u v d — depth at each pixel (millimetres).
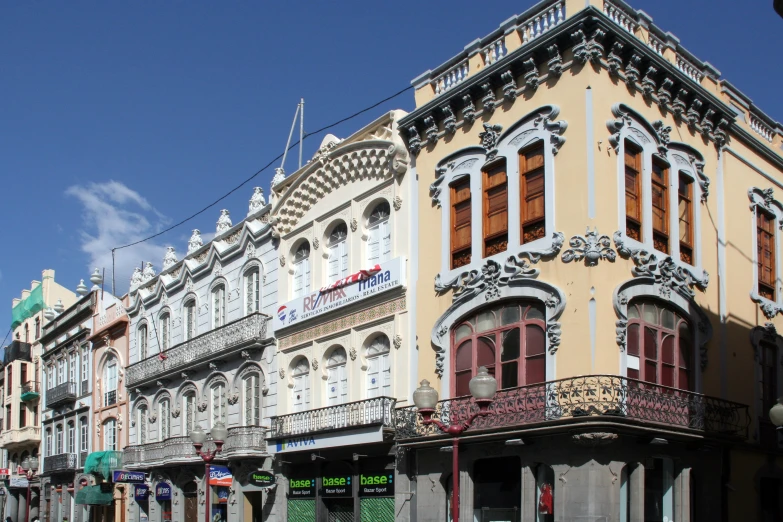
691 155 20453
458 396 19719
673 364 18734
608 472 16312
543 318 18078
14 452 54062
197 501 30422
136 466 34000
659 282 18516
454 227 20766
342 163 24844
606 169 17891
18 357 53406
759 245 22797
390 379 21812
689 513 18234
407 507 20531
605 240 17406
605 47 18328
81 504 39656
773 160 23969
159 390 34281
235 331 28578
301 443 23703
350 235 24297
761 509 20750
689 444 18281
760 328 21844
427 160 21812
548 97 18781
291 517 24750
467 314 19766
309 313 25281
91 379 42031
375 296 22578
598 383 16375
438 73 22125
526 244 18609
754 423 20922
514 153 19266
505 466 18719
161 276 35844
